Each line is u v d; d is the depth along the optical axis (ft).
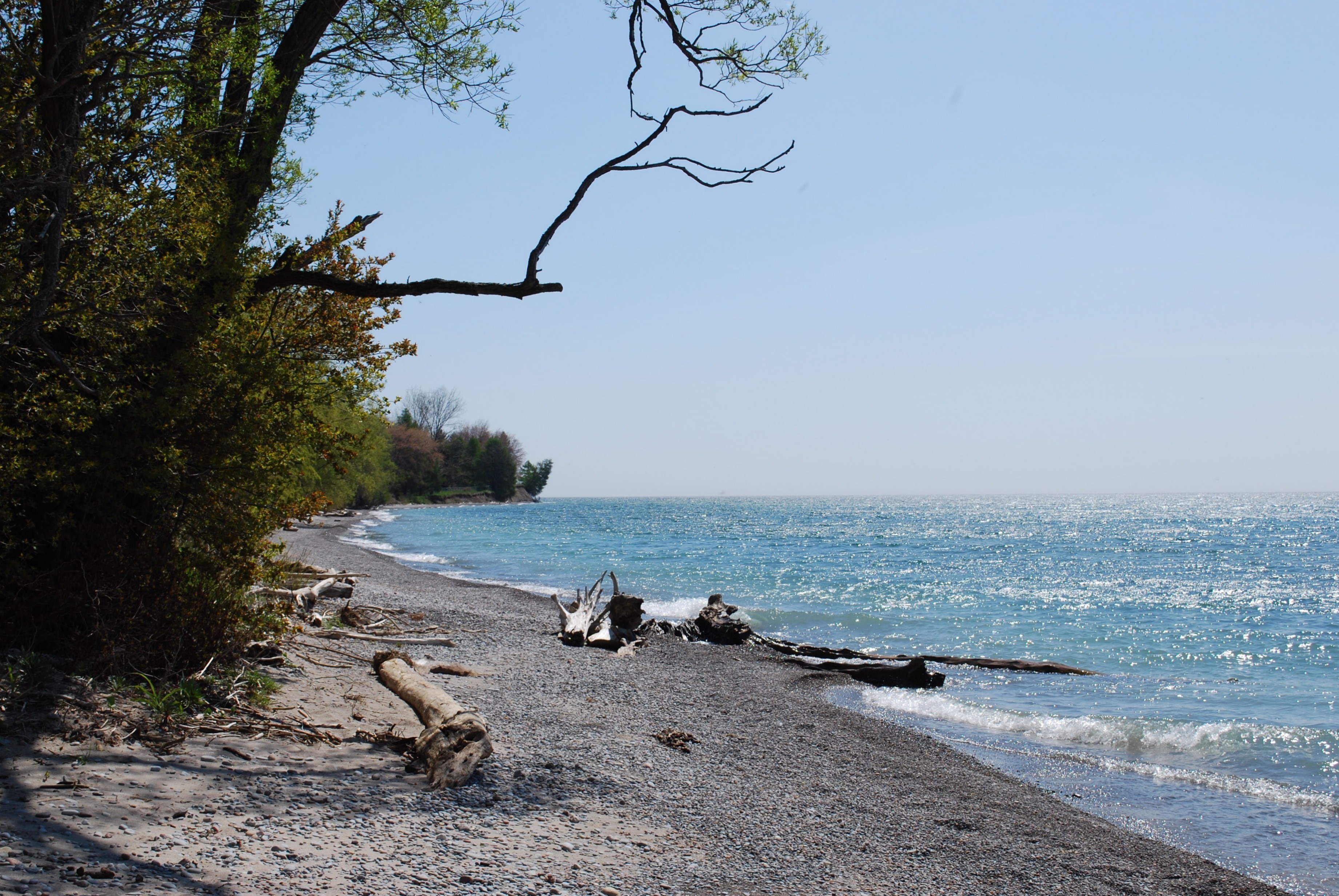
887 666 48.88
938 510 545.03
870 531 273.13
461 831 17.39
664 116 25.53
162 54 22.67
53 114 21.42
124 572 22.71
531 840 17.67
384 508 383.65
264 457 24.27
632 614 55.62
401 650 39.42
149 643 22.62
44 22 20.71
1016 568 139.54
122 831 14.23
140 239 21.43
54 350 21.30
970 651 61.00
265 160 25.54
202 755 18.76
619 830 19.34
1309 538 234.79
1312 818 25.91
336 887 13.79
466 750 20.45
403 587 76.33
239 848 14.52
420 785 19.63
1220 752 32.89
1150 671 53.57
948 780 28.58
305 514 27.12
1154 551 184.85
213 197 23.08
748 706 37.93
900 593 99.19
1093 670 53.52
